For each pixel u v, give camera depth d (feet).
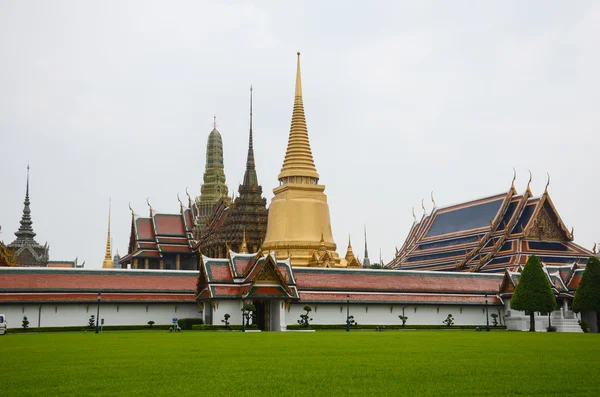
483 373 96.48
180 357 123.24
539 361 114.21
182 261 562.25
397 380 89.66
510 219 421.18
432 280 356.59
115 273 324.39
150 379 91.04
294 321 318.04
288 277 318.45
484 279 368.89
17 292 298.35
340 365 107.76
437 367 104.37
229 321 309.83
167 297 321.52
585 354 129.90
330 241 424.46
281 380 89.92
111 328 302.86
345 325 314.55
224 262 322.55
